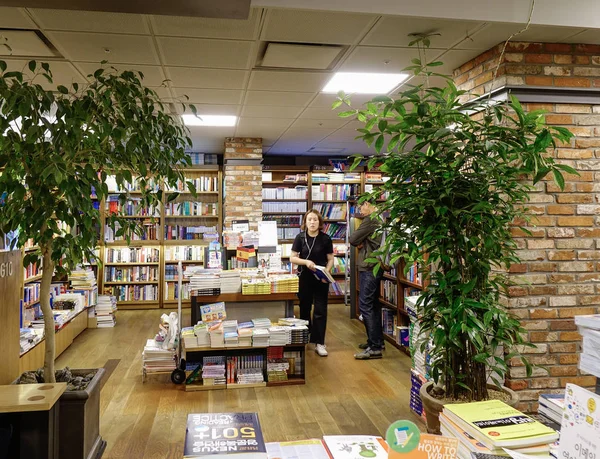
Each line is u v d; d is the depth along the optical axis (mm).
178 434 3355
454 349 2506
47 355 2734
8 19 3248
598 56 3795
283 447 1368
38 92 2361
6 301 3072
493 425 1593
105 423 3543
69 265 2760
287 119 6473
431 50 3867
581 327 1521
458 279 2430
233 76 4535
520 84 3658
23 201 2412
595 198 3725
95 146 2439
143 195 2969
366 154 9828
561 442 1255
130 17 3238
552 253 3668
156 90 4969
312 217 5387
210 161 9188
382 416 3686
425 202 2350
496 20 3297
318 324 5426
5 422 2336
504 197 3512
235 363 4391
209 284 4500
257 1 3051
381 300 6391
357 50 3859
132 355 5414
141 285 8445
